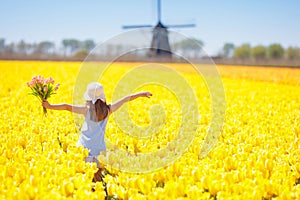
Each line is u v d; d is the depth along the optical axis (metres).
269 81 30.72
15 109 12.65
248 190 5.06
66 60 58.00
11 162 6.39
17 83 23.45
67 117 10.69
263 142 8.11
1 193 5.02
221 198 4.88
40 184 5.26
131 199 5.05
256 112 13.02
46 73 31.91
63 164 6.23
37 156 6.59
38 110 12.31
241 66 48.91
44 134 8.35
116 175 6.30
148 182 5.36
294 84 29.02
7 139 7.99
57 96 15.20
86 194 4.99
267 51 82.88
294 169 6.33
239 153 6.83
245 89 23.31
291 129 9.59
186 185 5.21
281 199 5.01
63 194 5.17
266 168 6.08
